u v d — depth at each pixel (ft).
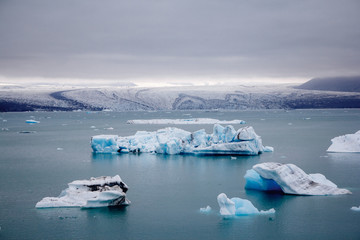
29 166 157.69
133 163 160.04
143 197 107.14
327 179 123.24
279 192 108.06
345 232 80.53
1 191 115.03
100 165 157.07
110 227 84.89
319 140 243.60
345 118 567.18
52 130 376.07
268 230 82.33
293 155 174.09
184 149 182.09
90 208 96.78
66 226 85.71
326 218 87.86
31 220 89.20
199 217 90.43
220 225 85.35
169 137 191.31
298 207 94.63
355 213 90.27
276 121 505.25
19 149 217.56
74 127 421.59
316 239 77.87
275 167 107.04
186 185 120.06
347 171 135.03
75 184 101.19
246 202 93.40
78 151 202.90
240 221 87.40
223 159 165.68
